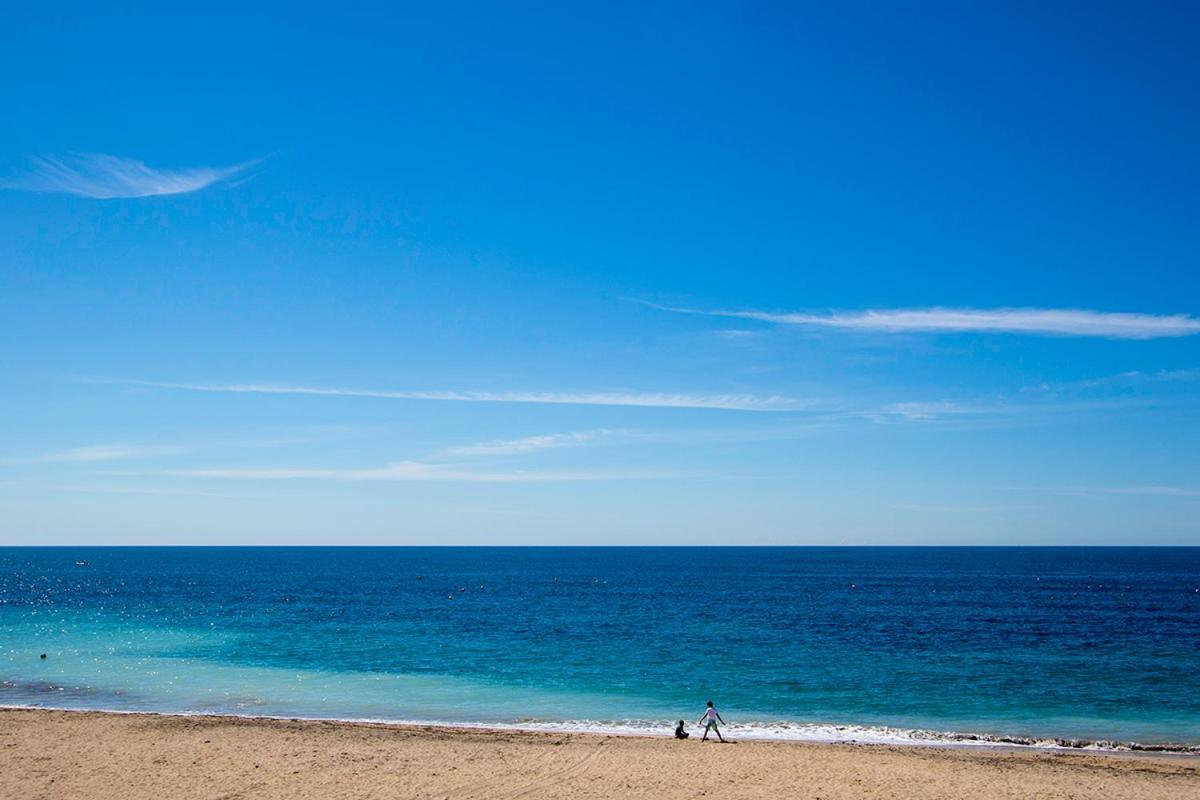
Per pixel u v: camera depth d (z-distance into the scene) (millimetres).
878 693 38219
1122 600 99062
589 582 142750
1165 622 72188
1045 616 77875
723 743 27859
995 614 79938
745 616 77312
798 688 39344
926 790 22141
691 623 70438
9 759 24312
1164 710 34750
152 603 94562
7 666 45156
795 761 25188
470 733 28672
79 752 25219
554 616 77188
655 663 47000
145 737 27281
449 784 22328
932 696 37531
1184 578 152500
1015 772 24016
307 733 28234
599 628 66062
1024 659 48719
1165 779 23438
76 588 124938
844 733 30500
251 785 21969
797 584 135250
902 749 27219
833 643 56406
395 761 24578
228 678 41750
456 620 73000
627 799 21172
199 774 22938
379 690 38750
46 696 37031
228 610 84250
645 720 32719
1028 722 32594
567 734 28812
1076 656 50031
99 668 44594
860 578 155125
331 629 65000
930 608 87125
